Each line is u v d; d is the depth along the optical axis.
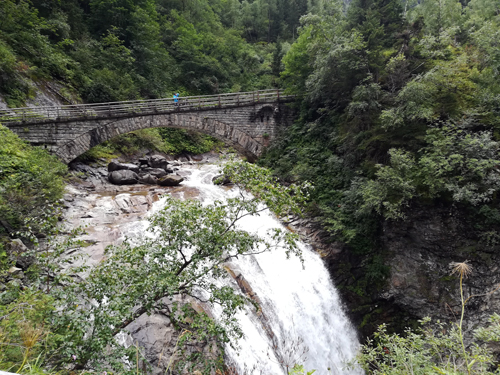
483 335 5.93
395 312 14.08
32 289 4.52
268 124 22.02
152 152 27.44
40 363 3.63
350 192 14.65
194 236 5.60
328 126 18.88
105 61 27.95
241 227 13.92
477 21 21.66
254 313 9.59
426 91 13.16
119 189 17.22
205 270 5.68
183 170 23.45
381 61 16.14
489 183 11.17
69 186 15.78
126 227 11.62
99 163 21.05
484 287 12.02
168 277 4.94
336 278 14.34
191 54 39.81
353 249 14.60
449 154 12.00
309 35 21.23
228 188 18.31
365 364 6.70
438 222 13.02
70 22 27.44
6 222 8.40
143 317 7.49
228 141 21.88
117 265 5.45
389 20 19.64
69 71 23.16
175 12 42.91
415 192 12.73
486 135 11.40
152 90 31.19
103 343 4.12
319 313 12.59
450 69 14.06
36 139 16.75
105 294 5.04
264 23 59.22
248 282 10.65
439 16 21.06
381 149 14.60
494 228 11.94
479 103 13.25
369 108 15.12
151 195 15.74
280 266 12.55
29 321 4.02
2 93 17.06
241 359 7.91
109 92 24.84
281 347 9.56
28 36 20.94
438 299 12.91
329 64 16.69
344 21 20.67
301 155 18.91
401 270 13.79
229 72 43.00
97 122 18.53
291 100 22.25
